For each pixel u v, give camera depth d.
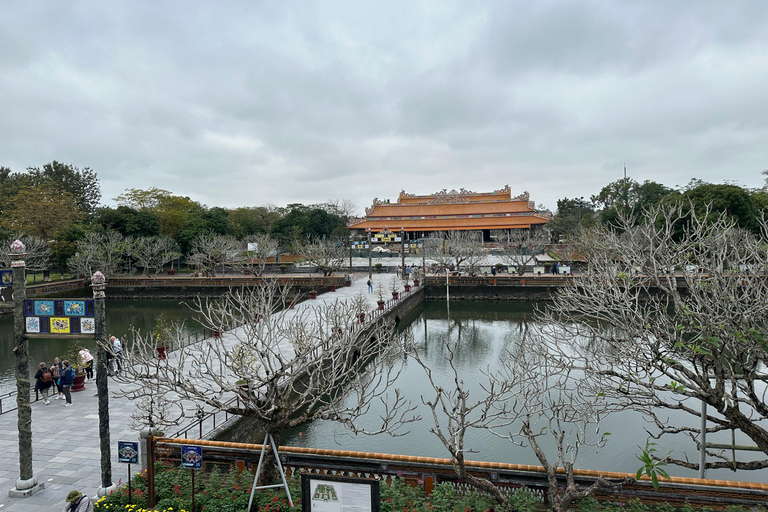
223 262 80.25
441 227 130.25
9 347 40.72
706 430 14.11
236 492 12.55
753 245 15.38
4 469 15.68
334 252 83.69
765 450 12.70
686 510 11.11
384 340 20.28
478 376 31.67
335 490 10.59
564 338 19.77
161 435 14.89
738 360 13.21
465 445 22.03
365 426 24.28
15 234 69.56
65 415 20.66
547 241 106.50
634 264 17.84
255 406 12.66
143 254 81.12
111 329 48.88
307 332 15.55
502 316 57.12
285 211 154.25
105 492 13.41
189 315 58.56
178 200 108.00
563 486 11.87
